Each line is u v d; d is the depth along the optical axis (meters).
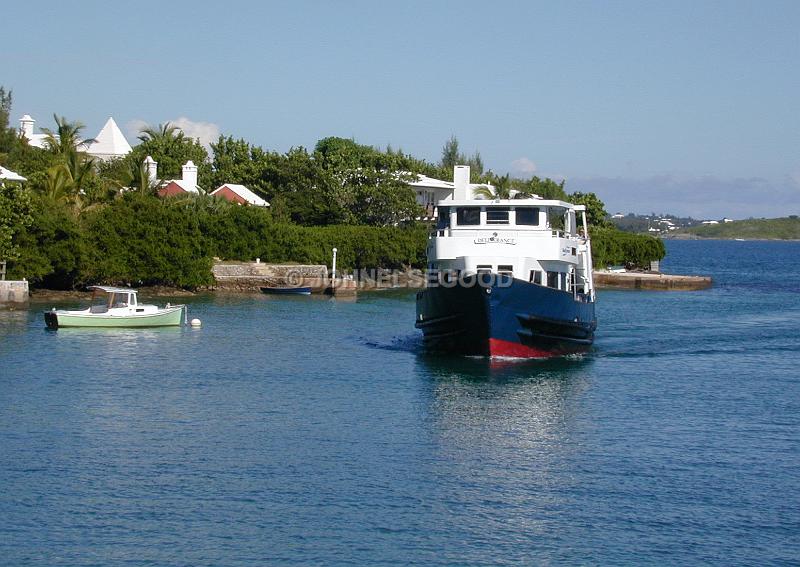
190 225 93.56
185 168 123.12
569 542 26.09
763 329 70.44
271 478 30.59
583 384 46.03
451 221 49.72
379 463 32.44
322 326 68.00
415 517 27.59
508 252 48.22
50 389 43.06
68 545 25.31
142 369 48.56
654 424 38.44
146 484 29.81
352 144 164.25
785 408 41.66
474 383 45.47
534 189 153.12
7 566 24.06
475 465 32.44
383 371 48.66
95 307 64.06
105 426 36.66
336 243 108.75
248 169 140.25
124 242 86.81
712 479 31.30
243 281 96.69
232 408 40.00
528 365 49.97
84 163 101.75
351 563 24.61
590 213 157.88
